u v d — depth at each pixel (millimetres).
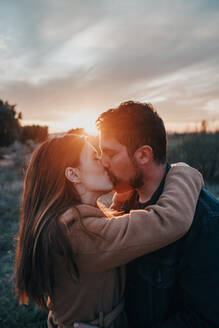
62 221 1071
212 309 1063
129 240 1040
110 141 1272
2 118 26594
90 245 1068
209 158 8383
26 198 1217
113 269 1195
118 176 1283
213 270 1068
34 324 2695
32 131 29984
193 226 1119
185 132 10367
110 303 1193
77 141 1200
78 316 1171
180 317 1119
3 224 5379
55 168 1166
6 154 23109
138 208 1432
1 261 3881
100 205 1431
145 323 1223
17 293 1246
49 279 1076
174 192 1140
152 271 1188
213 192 6828
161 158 1314
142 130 1256
